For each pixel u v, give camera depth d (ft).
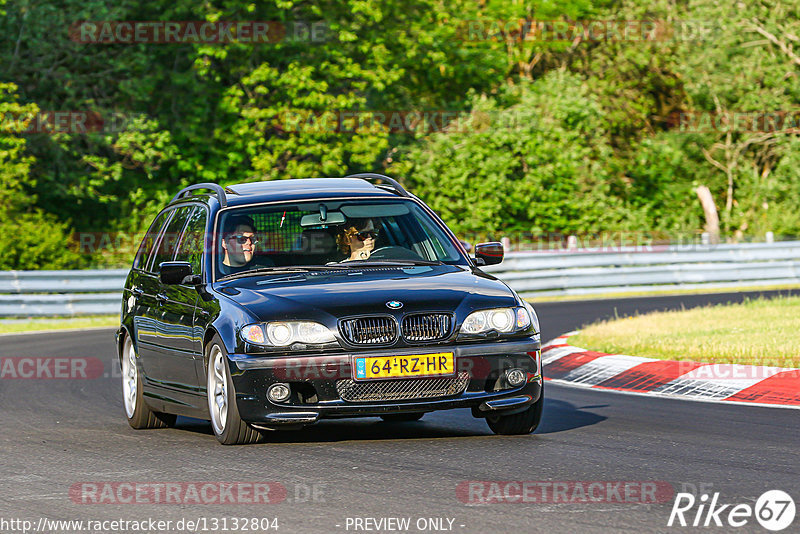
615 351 156.15
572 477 78.79
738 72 456.45
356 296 92.63
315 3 386.93
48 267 326.03
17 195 341.41
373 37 404.77
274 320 91.04
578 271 310.24
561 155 416.05
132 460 90.94
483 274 101.76
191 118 379.76
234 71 379.96
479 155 406.62
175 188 393.50
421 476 79.87
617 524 64.80
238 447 94.22
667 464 83.71
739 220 467.52
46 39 373.40
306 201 106.01
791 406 115.75
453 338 91.97
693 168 488.44
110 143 365.81
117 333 119.44
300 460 87.20
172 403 105.19
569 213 419.74
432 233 107.14
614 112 474.49
